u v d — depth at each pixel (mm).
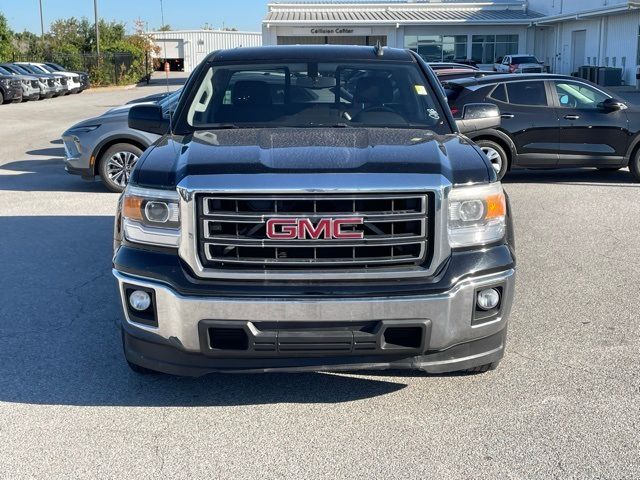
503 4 46219
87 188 11523
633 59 32719
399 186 3656
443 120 4973
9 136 19609
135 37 61375
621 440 3717
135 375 4586
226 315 3656
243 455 3631
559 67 41438
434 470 3469
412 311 3678
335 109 5039
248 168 3744
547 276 6609
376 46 5582
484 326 3867
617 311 5664
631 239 7949
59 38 54781
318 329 3670
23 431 3887
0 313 5723
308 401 4223
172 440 3787
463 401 4191
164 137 4750
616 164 11523
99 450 3689
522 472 3438
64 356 4891
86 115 26375
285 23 40844
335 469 3492
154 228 3840
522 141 11328
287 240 3662
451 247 3807
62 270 6914
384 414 4051
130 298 3883
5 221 9047
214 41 72562
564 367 4629
